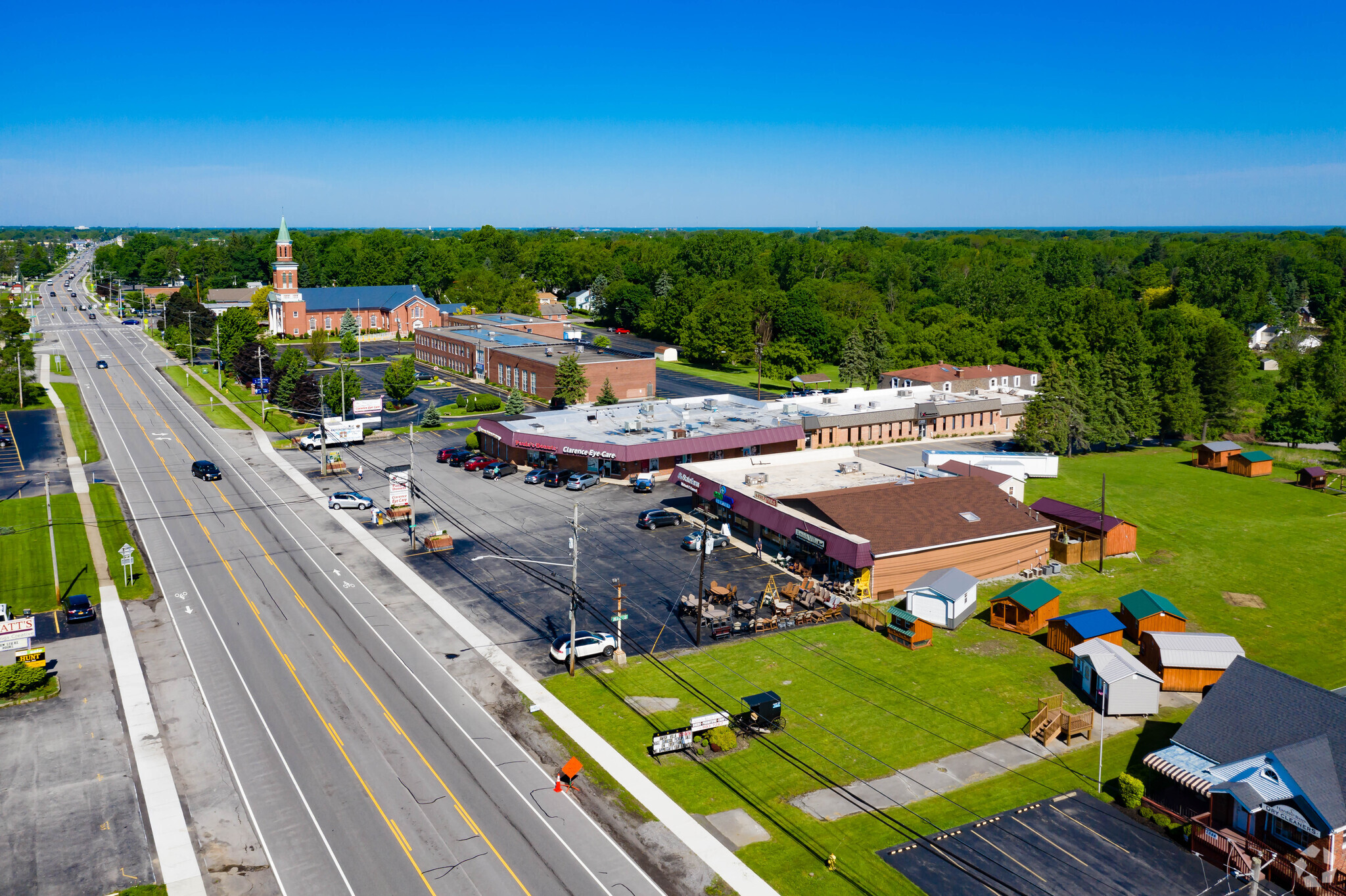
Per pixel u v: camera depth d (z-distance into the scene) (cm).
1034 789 3978
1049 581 6631
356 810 3741
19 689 4638
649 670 5047
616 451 8706
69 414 11769
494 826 3653
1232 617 6050
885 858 3494
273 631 5453
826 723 4534
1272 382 13875
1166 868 3456
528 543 7119
